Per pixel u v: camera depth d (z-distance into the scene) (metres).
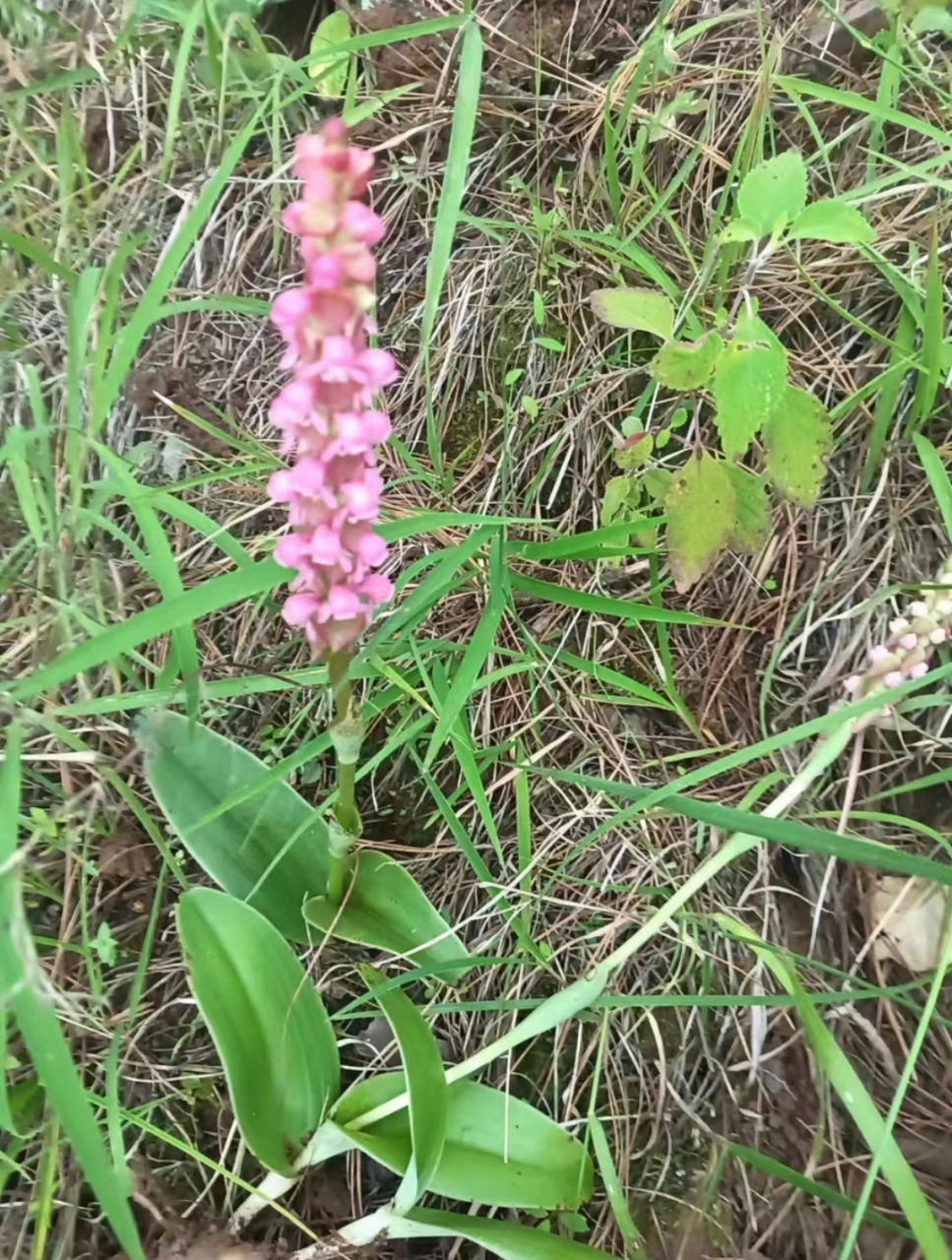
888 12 0.40
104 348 0.31
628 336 0.42
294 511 0.22
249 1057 0.28
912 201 0.42
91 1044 0.35
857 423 0.41
